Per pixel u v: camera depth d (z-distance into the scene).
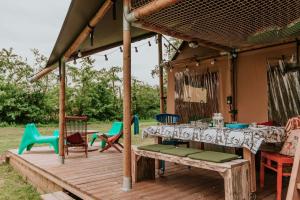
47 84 19.95
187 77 7.39
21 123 18.83
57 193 4.33
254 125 4.32
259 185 4.13
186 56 7.50
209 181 4.38
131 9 3.95
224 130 3.72
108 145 7.54
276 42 5.47
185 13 3.96
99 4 4.25
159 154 3.91
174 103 7.73
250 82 6.01
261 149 4.11
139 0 3.95
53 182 4.99
